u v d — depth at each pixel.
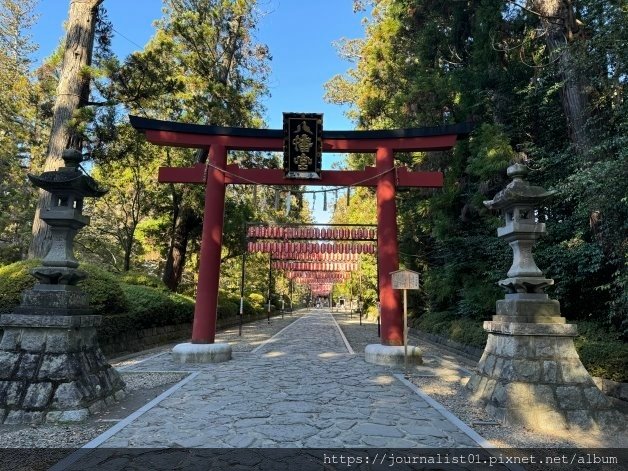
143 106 15.49
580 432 5.41
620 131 7.98
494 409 5.89
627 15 7.13
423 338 17.81
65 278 6.39
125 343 12.34
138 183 19.56
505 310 6.64
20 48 29.59
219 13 19.59
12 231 26.86
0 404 5.57
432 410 6.24
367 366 10.13
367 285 31.05
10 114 23.44
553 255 9.56
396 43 18.81
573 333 6.02
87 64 12.99
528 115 12.71
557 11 9.18
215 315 11.26
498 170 11.71
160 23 19.48
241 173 11.46
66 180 6.52
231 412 6.05
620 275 7.88
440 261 18.72
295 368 9.76
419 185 11.41
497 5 13.02
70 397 5.68
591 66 8.30
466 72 14.63
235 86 21.39
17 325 5.96
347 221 30.70
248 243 13.49
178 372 9.13
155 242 23.09
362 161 22.14
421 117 16.06
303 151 11.09
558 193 7.96
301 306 77.88
